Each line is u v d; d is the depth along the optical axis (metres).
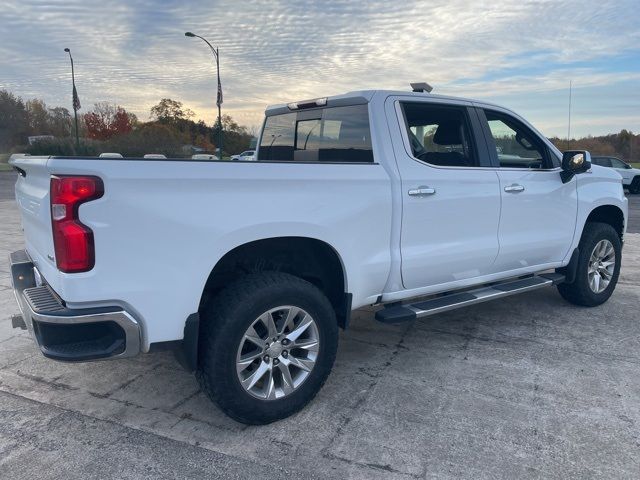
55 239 2.54
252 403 3.02
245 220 2.95
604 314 5.21
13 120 60.25
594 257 5.30
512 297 5.82
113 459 2.81
